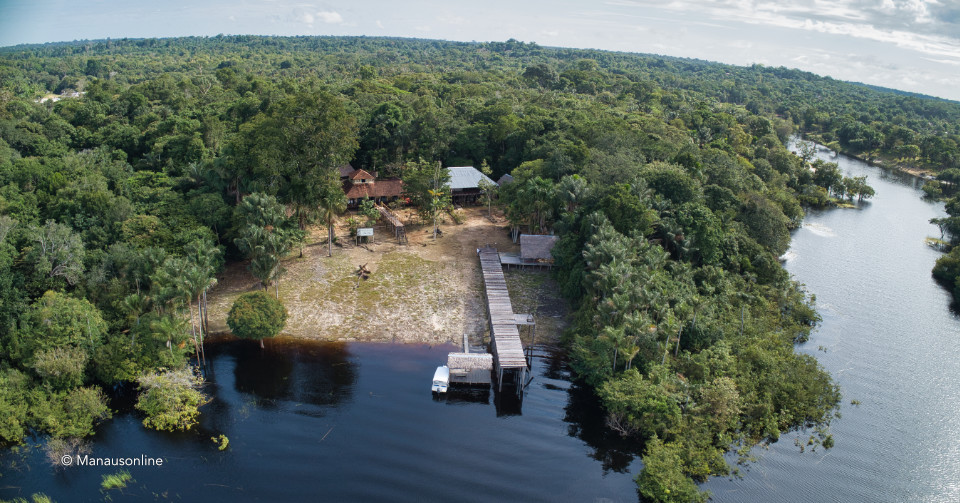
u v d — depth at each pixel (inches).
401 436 2081.7
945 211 5054.1
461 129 4965.6
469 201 4542.3
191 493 1787.6
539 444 2075.5
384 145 5002.5
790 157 6107.3
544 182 3523.6
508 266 3408.0
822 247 4229.8
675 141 4948.3
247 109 4950.8
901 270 3804.1
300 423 2128.4
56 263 2495.1
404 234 3725.4
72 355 2142.0
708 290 2827.3
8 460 1913.1
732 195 3809.1
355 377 2406.5
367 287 3102.9
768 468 1967.3
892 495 1876.2
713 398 2102.6
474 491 1844.2
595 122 4709.6
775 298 3080.7
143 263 2549.2
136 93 5664.4
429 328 2760.8
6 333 2204.7
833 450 2070.6
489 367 2359.7
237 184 3661.4
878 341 2837.1
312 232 3823.8
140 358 2230.6
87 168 3745.1
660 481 1793.8
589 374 2354.8
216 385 2329.0
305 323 2770.7
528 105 5895.7
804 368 2425.0
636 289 2316.7
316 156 3553.2
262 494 1791.3
